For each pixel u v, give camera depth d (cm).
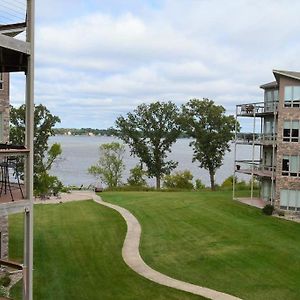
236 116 4450
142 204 4353
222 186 6303
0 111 2127
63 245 2822
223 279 2261
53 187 5097
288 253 2691
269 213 3738
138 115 7025
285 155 3816
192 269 2411
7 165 1612
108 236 3083
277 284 2195
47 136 5347
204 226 3369
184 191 5722
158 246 2848
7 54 1320
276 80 3988
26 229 1264
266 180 4341
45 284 2117
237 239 3002
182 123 6406
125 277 2267
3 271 2091
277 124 3931
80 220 3606
